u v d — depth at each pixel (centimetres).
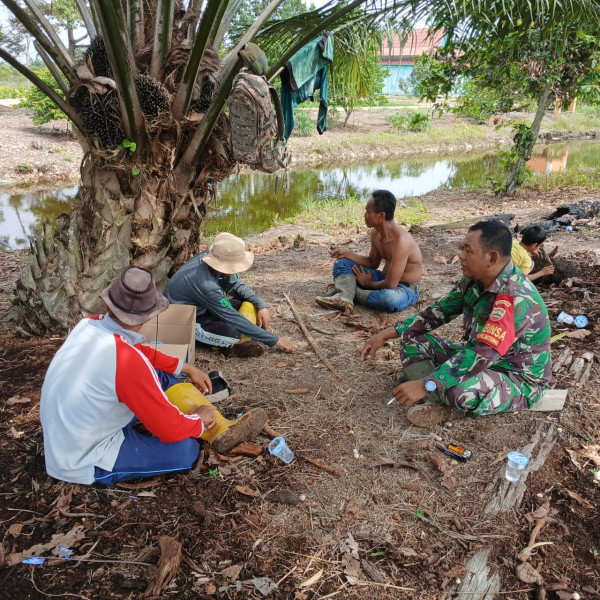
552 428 314
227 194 1322
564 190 1230
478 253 288
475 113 1225
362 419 324
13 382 361
